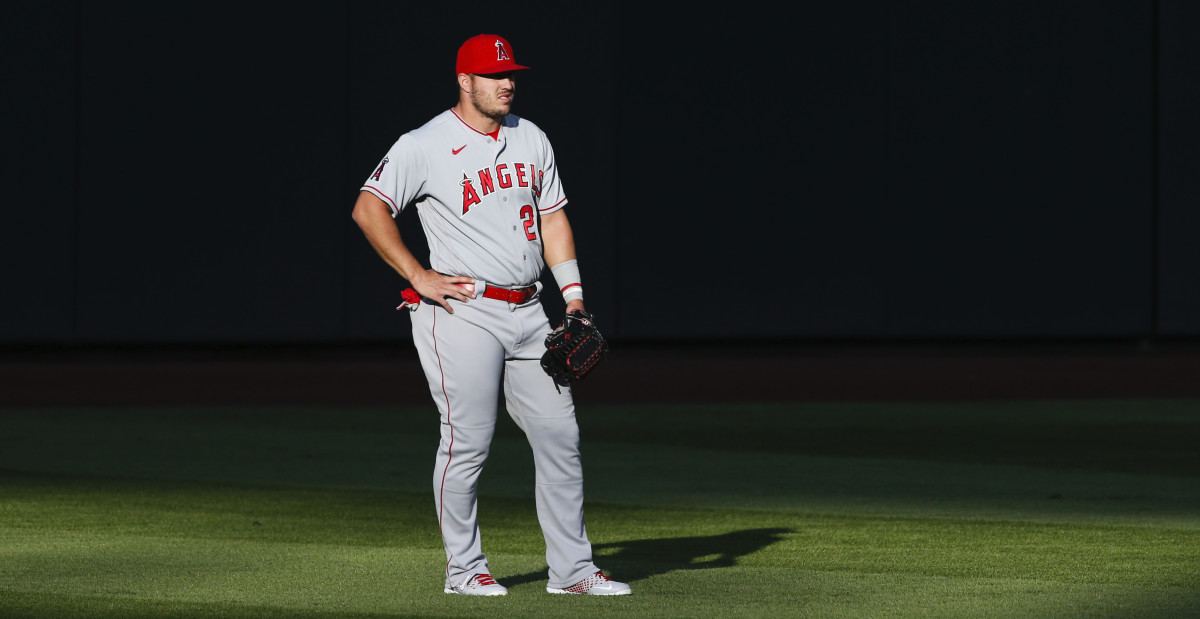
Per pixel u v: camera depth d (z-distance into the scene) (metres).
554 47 66.50
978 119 68.44
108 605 18.23
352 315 65.75
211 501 27.97
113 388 53.44
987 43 68.25
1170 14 68.56
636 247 67.62
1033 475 32.09
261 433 40.31
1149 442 38.44
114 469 32.91
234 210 64.44
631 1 67.00
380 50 65.31
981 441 38.69
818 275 68.62
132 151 63.47
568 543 18.80
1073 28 68.44
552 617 17.47
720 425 42.59
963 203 68.62
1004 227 68.81
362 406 48.06
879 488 30.08
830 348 69.69
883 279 68.69
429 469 33.06
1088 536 24.00
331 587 19.39
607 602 18.38
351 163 65.38
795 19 67.88
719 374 59.09
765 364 63.19
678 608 18.02
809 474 32.28
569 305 19.17
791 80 68.00
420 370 60.56
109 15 62.97
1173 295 69.31
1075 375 58.53
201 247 64.31
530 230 18.58
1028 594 19.05
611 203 67.31
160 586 19.48
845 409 47.28
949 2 68.12
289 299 65.19
